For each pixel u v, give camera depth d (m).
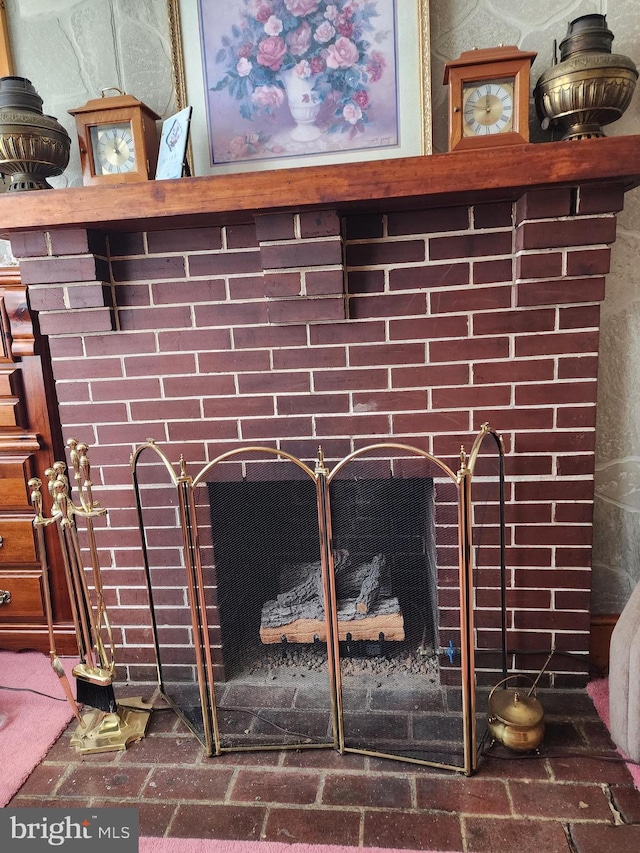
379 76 1.55
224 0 1.57
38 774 1.47
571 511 1.59
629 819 1.27
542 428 1.56
